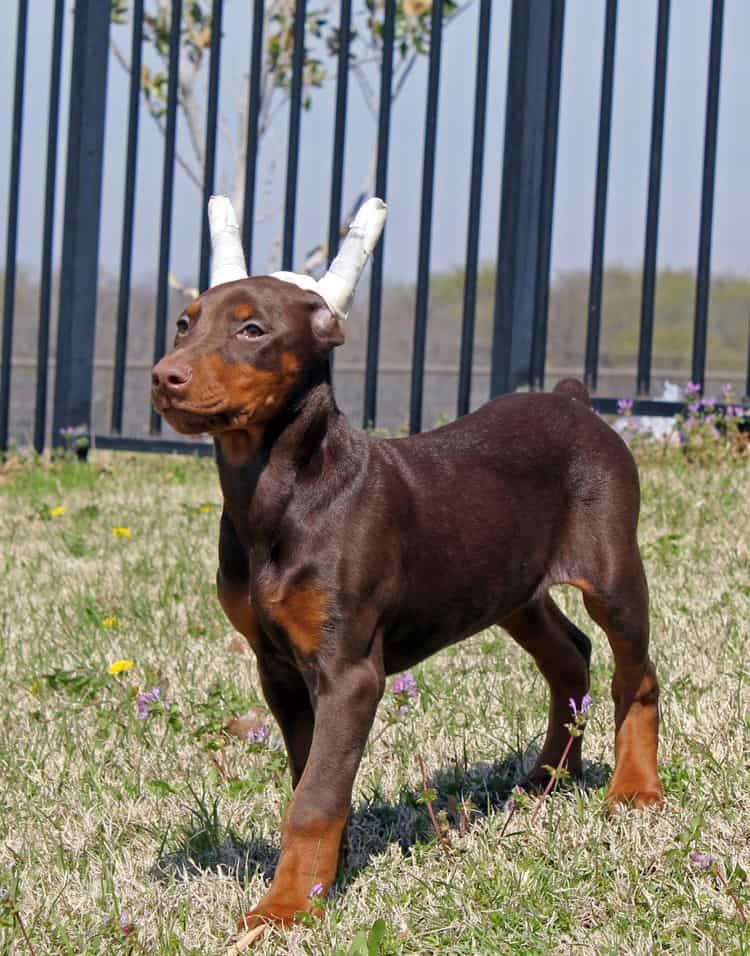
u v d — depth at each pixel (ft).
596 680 14.28
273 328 9.63
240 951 8.95
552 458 11.56
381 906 9.63
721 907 9.24
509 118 26.09
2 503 26.61
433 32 26.96
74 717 14.17
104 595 18.86
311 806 9.32
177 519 23.71
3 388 32.07
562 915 9.40
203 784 12.02
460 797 11.84
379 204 10.75
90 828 11.53
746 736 12.26
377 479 10.18
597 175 25.86
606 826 10.69
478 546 10.82
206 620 17.56
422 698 13.97
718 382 85.30
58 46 30.89
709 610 16.25
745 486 22.49
